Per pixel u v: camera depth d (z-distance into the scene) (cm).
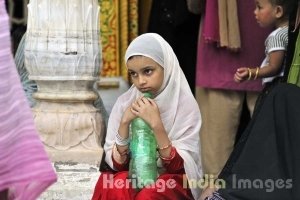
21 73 632
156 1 727
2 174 337
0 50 339
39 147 342
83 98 556
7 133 338
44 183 343
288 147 395
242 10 654
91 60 555
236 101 672
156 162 452
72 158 546
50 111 554
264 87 579
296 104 400
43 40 550
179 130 467
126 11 741
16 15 871
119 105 484
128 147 457
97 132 558
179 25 720
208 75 665
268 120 402
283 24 570
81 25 552
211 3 643
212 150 678
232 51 656
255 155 398
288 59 524
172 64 466
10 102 340
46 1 551
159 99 464
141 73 460
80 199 528
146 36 463
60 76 552
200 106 684
